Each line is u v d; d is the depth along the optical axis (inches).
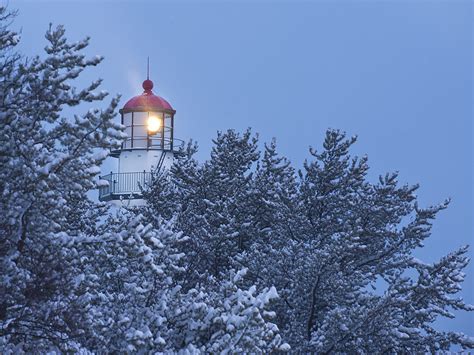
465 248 1306.6
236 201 1627.7
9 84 851.4
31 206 827.4
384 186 1487.5
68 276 860.6
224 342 928.9
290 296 1338.6
